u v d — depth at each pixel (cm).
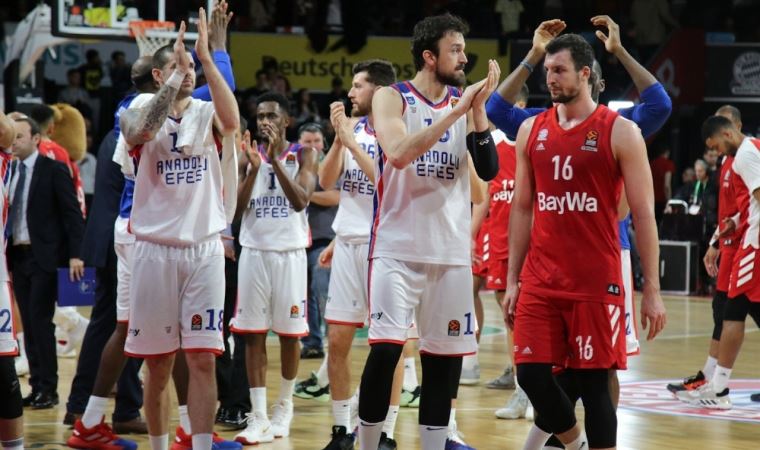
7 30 2558
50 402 1168
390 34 2933
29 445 976
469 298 792
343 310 951
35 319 1162
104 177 1041
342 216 970
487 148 760
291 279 1029
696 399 1249
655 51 3009
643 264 728
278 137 1007
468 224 795
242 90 2767
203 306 800
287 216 1035
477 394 1287
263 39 2817
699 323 2092
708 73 3039
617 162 725
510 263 773
